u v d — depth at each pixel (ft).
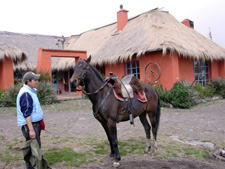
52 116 28.04
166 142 17.01
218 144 16.78
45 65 43.86
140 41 42.88
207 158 14.37
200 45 43.96
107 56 46.80
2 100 35.81
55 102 38.73
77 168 12.40
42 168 10.78
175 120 25.16
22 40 66.74
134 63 45.80
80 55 48.78
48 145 16.21
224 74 49.44
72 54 47.65
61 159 13.37
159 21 46.60
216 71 49.47
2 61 39.65
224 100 40.93
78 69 12.13
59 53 45.78
